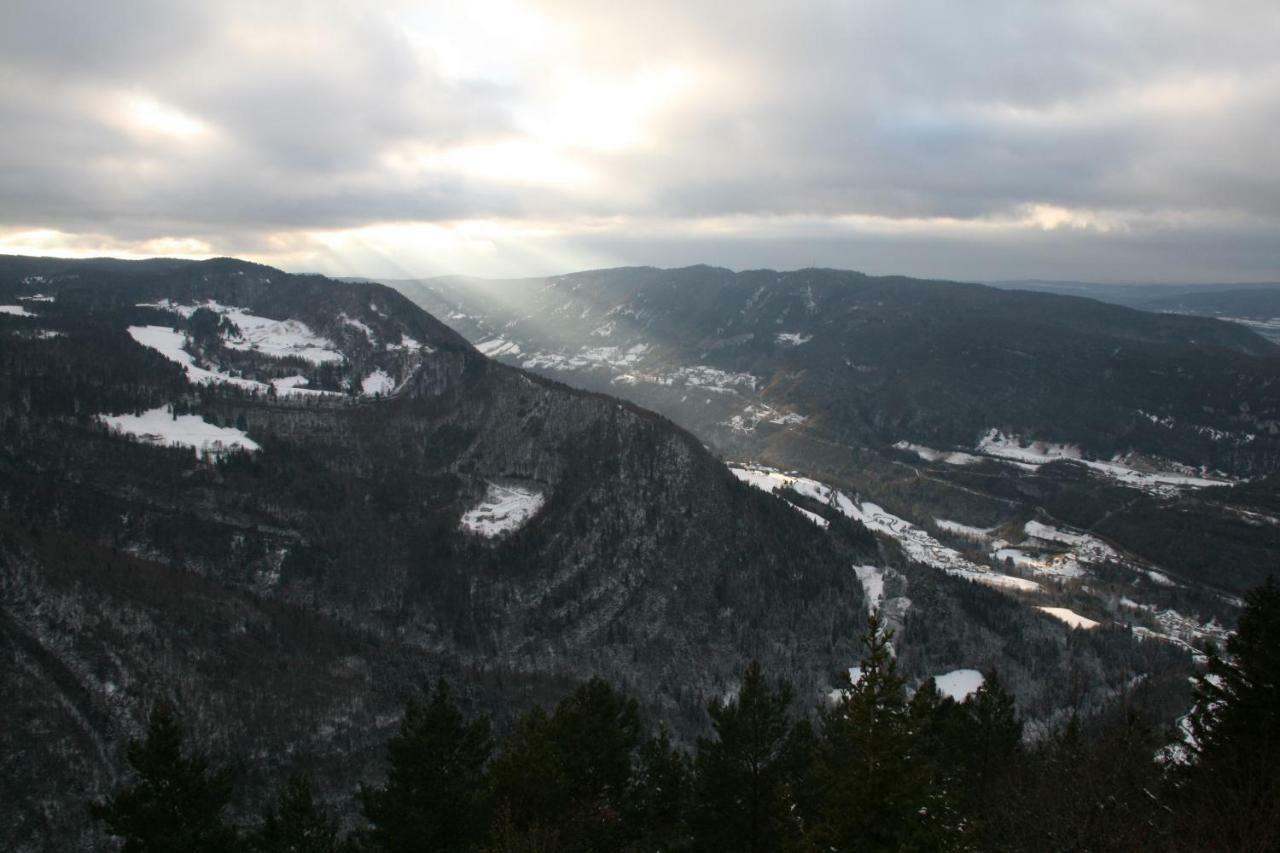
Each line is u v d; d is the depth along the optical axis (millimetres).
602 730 82438
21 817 106625
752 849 73938
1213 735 61125
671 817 81750
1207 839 49469
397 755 71250
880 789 48375
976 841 53156
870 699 50438
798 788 73812
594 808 76000
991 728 90062
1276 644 58625
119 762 119062
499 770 69188
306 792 79312
